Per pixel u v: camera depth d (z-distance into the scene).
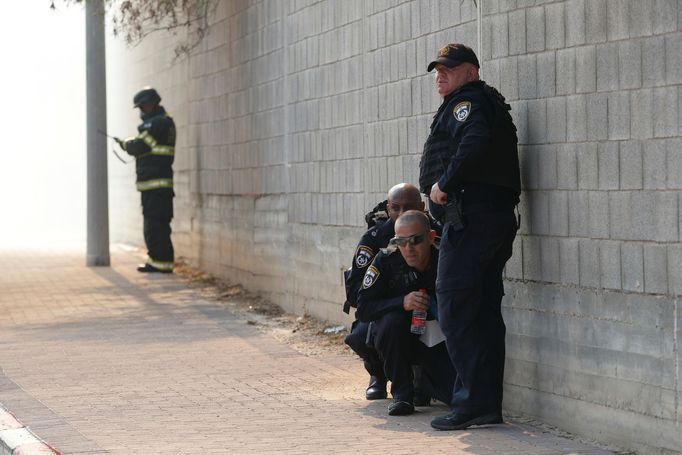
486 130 18.95
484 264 19.45
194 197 47.03
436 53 24.73
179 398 22.88
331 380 24.67
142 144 46.00
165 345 29.50
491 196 19.44
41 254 56.81
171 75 50.56
